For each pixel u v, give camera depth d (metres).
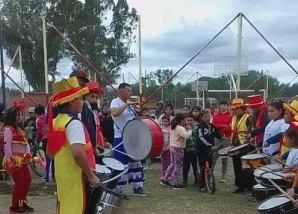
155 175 9.75
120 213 4.07
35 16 40.12
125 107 6.67
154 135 6.38
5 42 40.22
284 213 3.73
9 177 8.93
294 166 4.69
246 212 6.34
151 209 6.48
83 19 39.72
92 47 39.84
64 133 3.66
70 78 3.72
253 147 7.11
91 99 5.39
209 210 6.46
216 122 8.84
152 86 39.84
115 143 6.93
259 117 7.33
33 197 7.28
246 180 7.34
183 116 8.10
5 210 6.46
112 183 5.03
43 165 7.45
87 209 3.85
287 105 5.48
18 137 5.97
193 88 27.67
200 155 7.86
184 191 7.85
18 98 28.17
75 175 3.68
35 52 40.25
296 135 4.67
